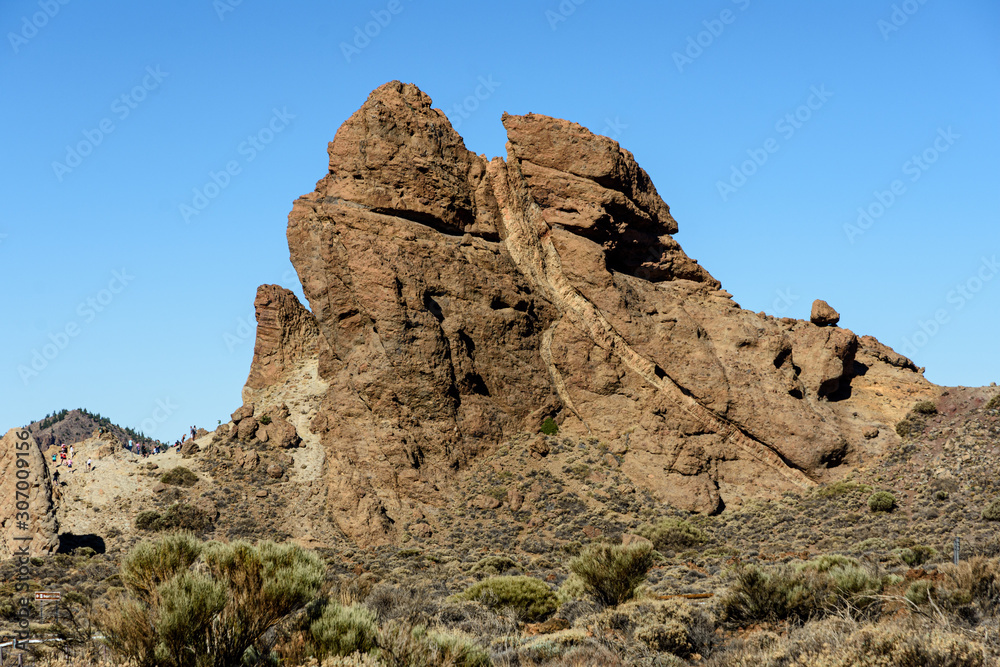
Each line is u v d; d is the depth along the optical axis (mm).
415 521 64188
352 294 73875
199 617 15375
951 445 67312
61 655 16500
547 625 27688
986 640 13844
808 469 69188
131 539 61750
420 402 69688
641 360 74562
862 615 19078
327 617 17750
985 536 47250
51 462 70375
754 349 74500
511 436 72375
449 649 18094
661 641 20562
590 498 67312
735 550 56500
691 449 70125
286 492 68625
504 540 62312
